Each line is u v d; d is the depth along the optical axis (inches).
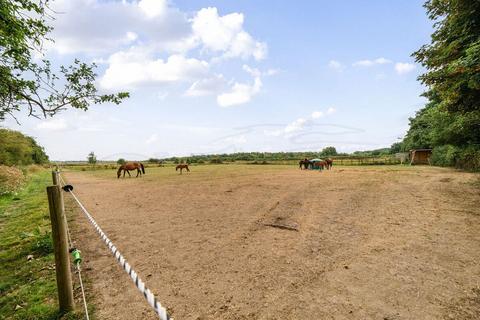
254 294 148.5
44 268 188.1
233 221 310.5
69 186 180.2
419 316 122.3
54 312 134.1
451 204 345.7
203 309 135.7
